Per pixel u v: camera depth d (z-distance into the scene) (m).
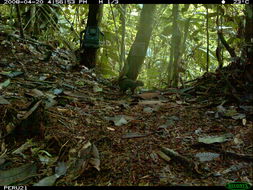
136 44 4.54
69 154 2.36
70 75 4.96
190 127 2.80
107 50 6.92
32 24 6.95
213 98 3.53
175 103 3.60
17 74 4.18
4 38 5.62
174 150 2.38
